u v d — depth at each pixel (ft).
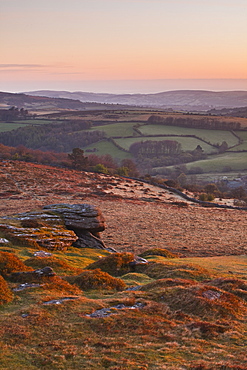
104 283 67.46
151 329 48.32
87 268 84.38
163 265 84.99
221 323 51.34
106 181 384.06
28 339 44.39
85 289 65.72
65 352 41.68
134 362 39.88
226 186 500.74
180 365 39.47
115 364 39.47
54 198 280.10
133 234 181.88
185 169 597.11
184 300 57.36
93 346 43.52
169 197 336.08
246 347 44.62
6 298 56.03
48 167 438.81
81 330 47.29
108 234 178.91
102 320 49.75
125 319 50.44
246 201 357.00
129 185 374.84
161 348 43.57
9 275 65.98
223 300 57.88
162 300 58.49
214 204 312.29
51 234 104.32
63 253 101.55
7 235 96.22
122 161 590.96
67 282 67.00
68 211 124.98
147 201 301.43
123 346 43.68
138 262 87.56
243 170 597.52
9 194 281.95
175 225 213.25
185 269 81.05
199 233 192.34
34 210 126.00
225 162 634.02
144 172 597.52
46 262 77.66
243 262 111.34
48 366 38.81
